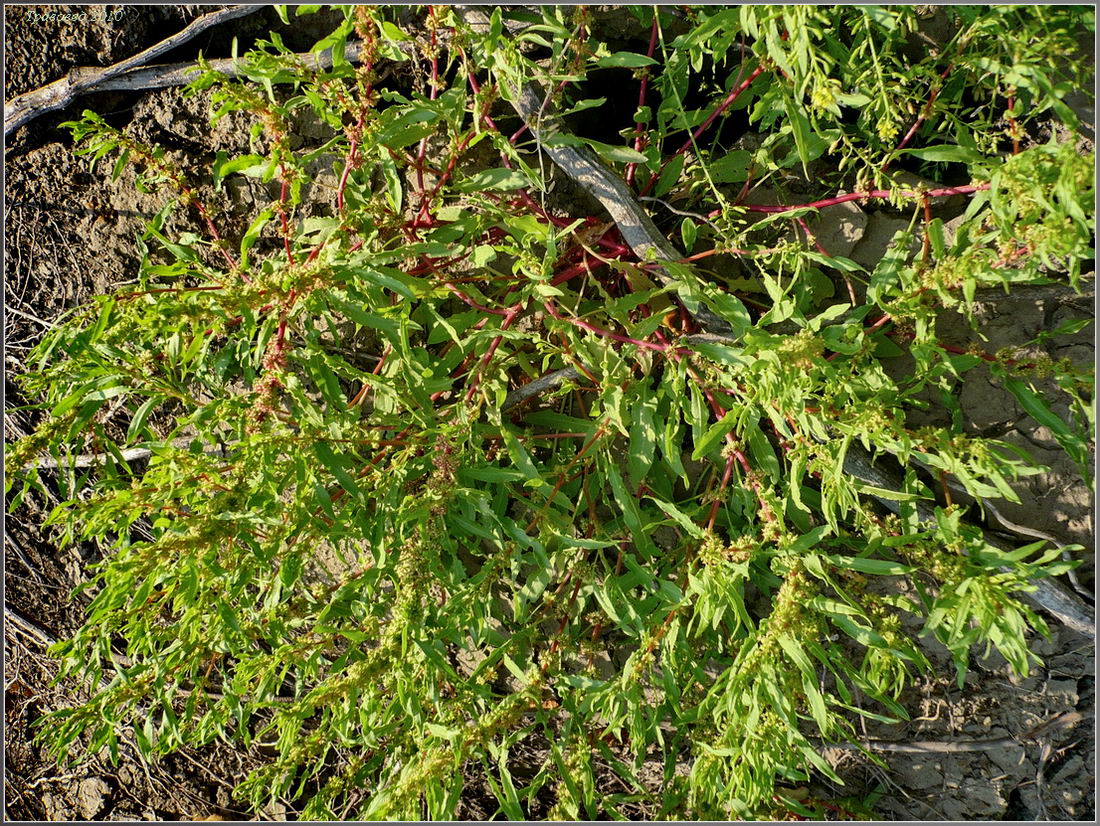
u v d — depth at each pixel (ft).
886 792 8.03
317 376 5.39
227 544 5.34
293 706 6.32
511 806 6.01
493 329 6.78
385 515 5.70
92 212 8.80
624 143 8.42
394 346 5.48
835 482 5.50
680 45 6.35
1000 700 7.65
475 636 6.58
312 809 6.62
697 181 7.14
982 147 6.30
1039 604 7.34
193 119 8.52
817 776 8.16
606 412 6.55
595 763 8.67
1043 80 4.90
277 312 5.27
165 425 8.80
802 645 5.80
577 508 6.83
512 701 6.20
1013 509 7.18
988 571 5.56
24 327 9.13
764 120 6.63
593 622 7.24
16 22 8.70
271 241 8.39
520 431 7.39
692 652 6.79
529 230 6.28
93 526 5.43
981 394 7.19
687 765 8.29
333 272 5.00
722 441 7.06
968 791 7.83
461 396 6.97
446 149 7.80
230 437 7.04
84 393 5.35
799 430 5.87
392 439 6.07
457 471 5.99
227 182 8.41
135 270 8.80
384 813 5.78
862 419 5.40
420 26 7.82
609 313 6.59
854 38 6.30
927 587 7.43
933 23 6.94
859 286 7.32
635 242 6.93
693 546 6.91
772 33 5.28
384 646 5.85
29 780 10.31
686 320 7.17
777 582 6.81
